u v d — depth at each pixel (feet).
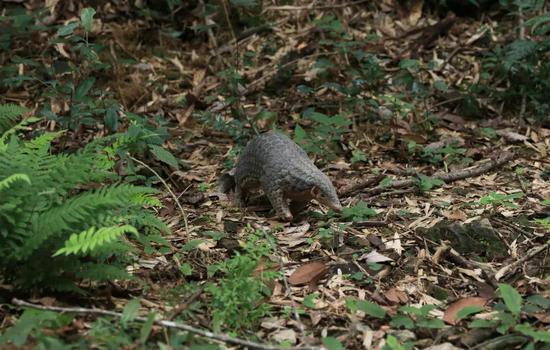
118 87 36.81
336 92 38.27
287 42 42.22
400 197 28.94
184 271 22.27
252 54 39.37
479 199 28.53
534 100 36.99
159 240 23.27
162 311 20.12
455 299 21.67
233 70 38.17
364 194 29.07
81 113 31.42
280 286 21.88
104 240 18.49
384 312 20.16
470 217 26.53
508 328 19.19
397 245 24.64
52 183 20.47
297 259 24.07
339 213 26.40
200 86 38.96
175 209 28.04
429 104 37.60
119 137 24.34
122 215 22.36
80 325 18.60
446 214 26.73
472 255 24.26
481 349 18.65
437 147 33.40
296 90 38.58
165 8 43.73
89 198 19.36
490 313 20.42
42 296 20.20
